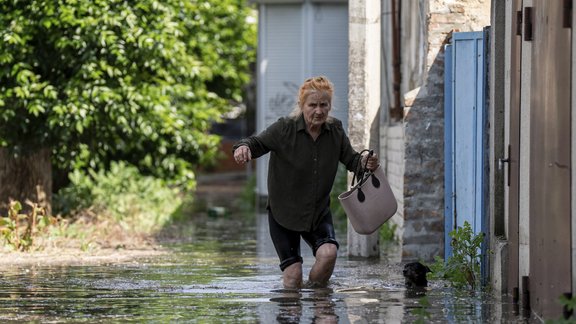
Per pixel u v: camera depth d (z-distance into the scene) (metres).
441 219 17.77
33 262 17.19
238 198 43.25
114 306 11.91
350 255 18.62
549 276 10.23
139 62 22.98
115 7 22.25
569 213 9.41
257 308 11.71
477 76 15.28
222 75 35.47
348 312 11.40
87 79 22.31
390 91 25.09
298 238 13.73
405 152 17.72
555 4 9.95
